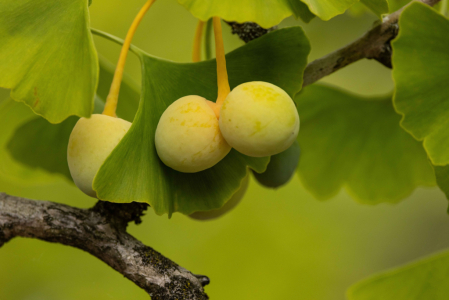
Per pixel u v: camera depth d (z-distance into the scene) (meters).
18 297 1.11
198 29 0.58
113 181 0.52
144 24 1.04
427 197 1.57
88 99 0.51
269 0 0.52
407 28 0.53
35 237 0.55
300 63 0.55
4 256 1.13
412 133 0.54
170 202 0.54
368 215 1.46
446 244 1.49
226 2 0.52
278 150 0.52
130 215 0.56
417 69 0.53
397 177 0.67
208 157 0.52
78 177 0.53
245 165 0.55
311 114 0.66
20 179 0.62
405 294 0.60
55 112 0.51
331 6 0.52
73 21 0.52
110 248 0.55
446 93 0.53
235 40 1.02
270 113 0.52
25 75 0.52
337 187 0.69
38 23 0.52
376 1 0.54
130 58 1.02
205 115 0.52
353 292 0.60
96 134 0.53
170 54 1.07
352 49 0.59
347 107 0.65
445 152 0.53
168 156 0.52
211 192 0.55
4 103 0.61
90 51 0.51
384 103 0.63
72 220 0.55
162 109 0.54
